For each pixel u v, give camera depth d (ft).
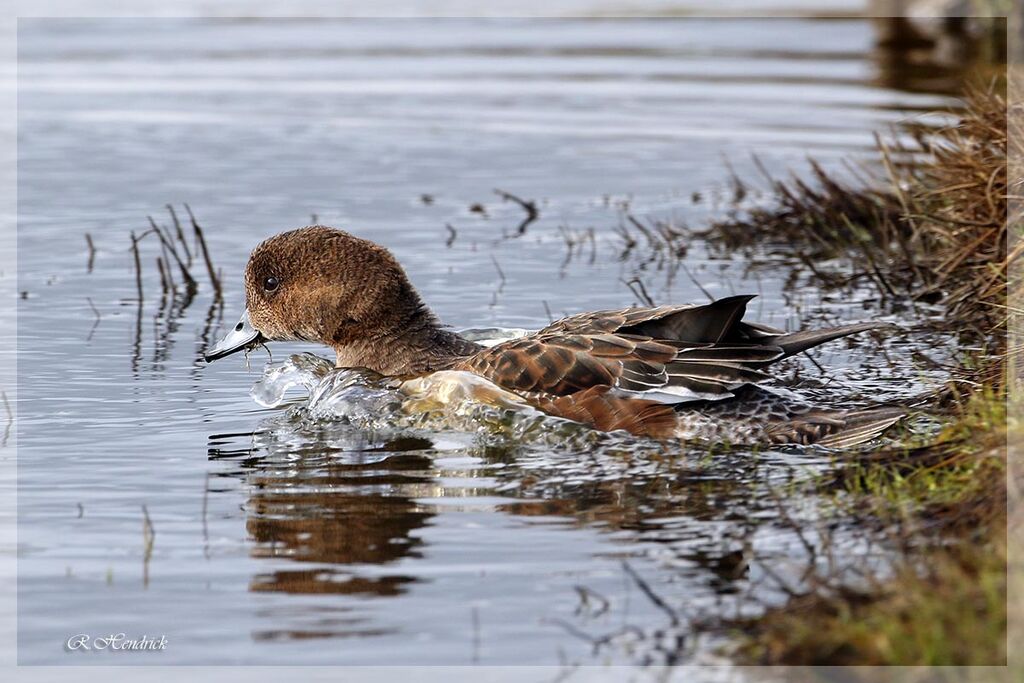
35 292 50.37
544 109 80.48
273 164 69.31
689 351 34.32
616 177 66.80
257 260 39.86
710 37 102.12
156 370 41.96
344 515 30.37
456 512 30.37
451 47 99.19
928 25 103.04
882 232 53.62
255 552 28.50
